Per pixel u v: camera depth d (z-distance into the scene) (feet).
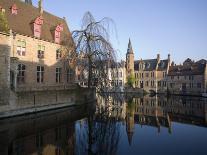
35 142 39.68
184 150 36.42
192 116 71.72
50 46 94.89
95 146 38.73
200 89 184.65
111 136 45.50
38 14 98.73
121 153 35.01
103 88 84.17
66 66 90.89
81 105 91.35
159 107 96.22
